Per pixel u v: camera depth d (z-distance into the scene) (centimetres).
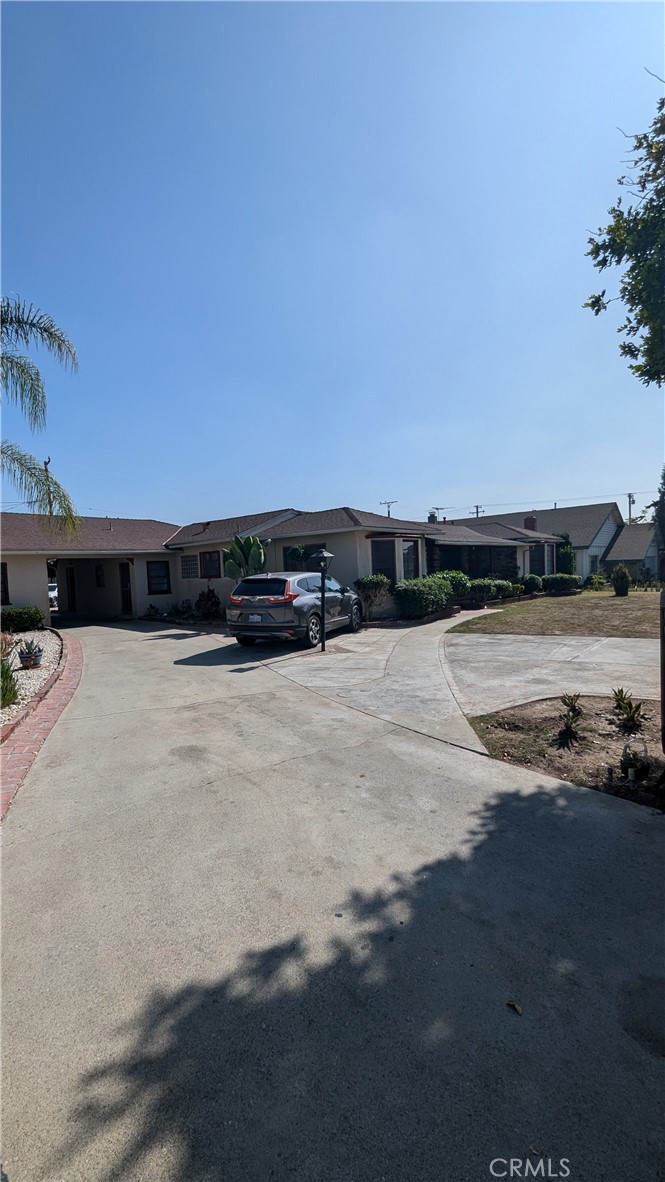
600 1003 212
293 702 691
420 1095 177
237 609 1124
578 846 330
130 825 371
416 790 415
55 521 1090
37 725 621
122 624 1911
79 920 272
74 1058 195
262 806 394
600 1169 154
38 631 1672
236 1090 181
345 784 430
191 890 295
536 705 612
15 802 413
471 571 2412
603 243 369
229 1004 217
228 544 1903
